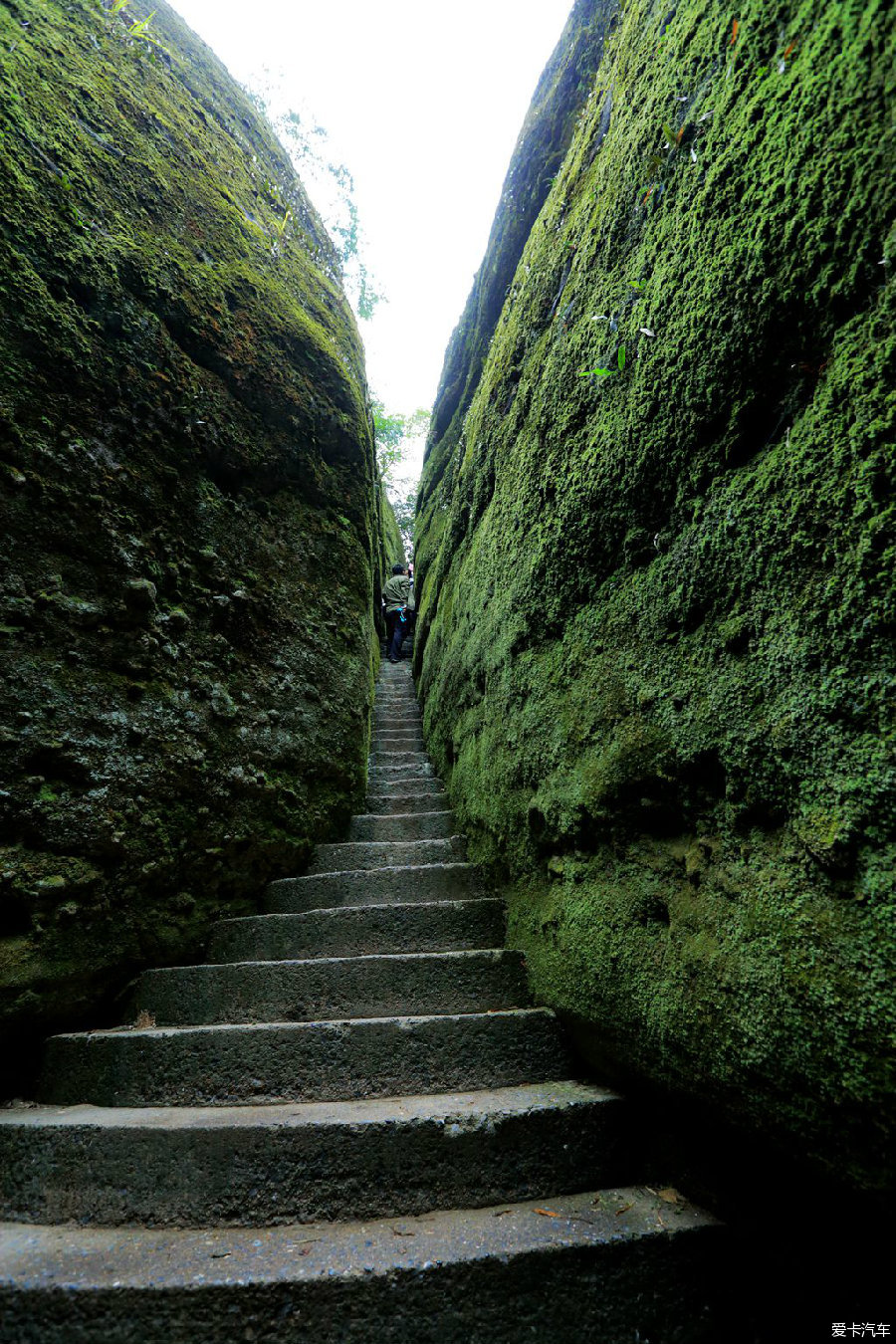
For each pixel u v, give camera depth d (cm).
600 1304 116
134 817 208
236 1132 141
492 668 257
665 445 134
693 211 127
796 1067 95
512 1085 173
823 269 94
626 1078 154
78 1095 168
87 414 212
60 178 221
